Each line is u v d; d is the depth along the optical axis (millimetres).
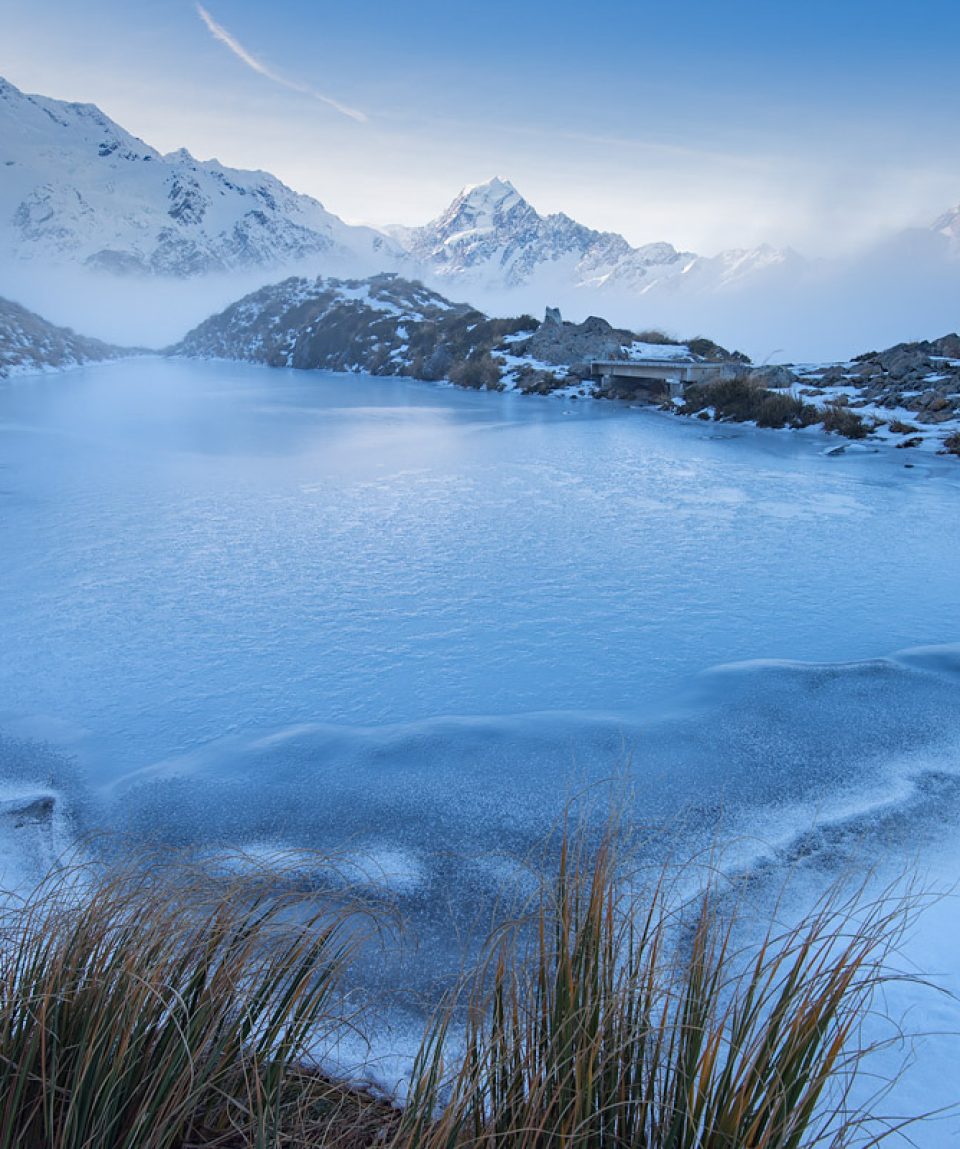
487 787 4125
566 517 10328
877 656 5945
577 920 1997
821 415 18453
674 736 4664
